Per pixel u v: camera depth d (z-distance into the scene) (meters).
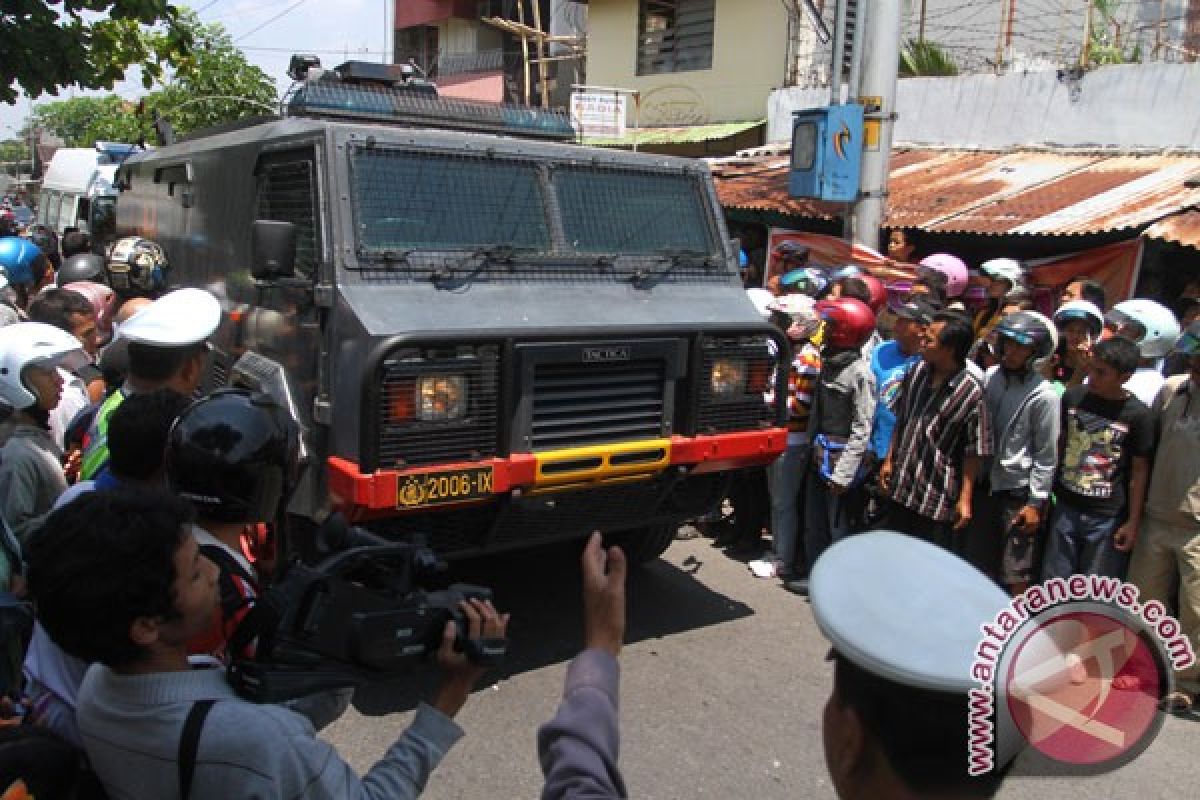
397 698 4.00
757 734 3.77
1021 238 7.78
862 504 5.12
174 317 3.05
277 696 1.54
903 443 4.67
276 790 1.43
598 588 1.41
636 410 4.18
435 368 3.63
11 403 2.99
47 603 1.43
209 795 1.42
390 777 1.62
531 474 3.83
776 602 5.17
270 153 4.46
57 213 14.84
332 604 1.58
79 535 1.44
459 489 3.68
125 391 3.06
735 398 4.45
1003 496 4.63
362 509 3.54
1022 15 12.77
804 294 6.34
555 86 19.73
